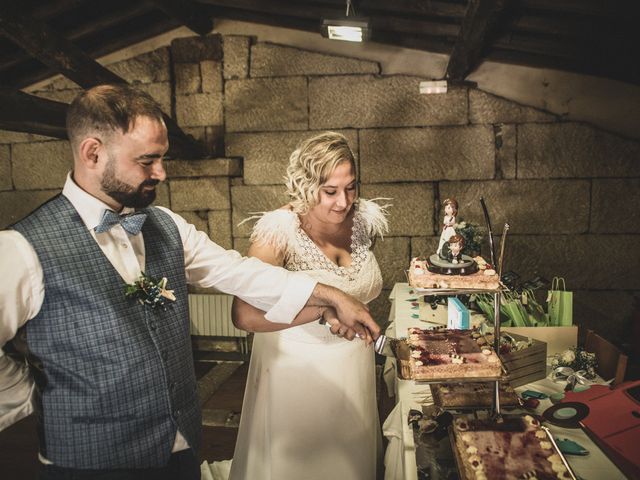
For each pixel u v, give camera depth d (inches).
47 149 166.7
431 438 58.5
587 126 141.4
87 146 43.2
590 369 75.6
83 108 42.7
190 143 150.4
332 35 109.7
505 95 145.0
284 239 64.9
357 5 117.0
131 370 45.9
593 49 117.0
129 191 44.8
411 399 69.7
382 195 155.1
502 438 51.6
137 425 46.9
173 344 50.0
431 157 151.1
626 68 123.1
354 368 67.8
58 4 121.6
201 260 56.5
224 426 123.9
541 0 95.8
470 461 48.0
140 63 158.7
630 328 147.5
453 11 107.7
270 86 154.9
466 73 142.9
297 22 147.9
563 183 145.6
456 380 53.4
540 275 150.6
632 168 140.9
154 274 50.3
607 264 146.7
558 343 82.5
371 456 69.8
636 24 99.1
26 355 45.5
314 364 65.4
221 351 174.7
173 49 156.9
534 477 45.3
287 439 66.1
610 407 57.4
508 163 147.7
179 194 164.2
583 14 103.8
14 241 42.1
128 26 154.3
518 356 71.2
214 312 166.7
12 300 41.2
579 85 139.5
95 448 45.1
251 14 150.1
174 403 49.6
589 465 51.8
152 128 43.6
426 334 64.7
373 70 149.6
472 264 58.6
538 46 121.8
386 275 158.7
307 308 54.9
